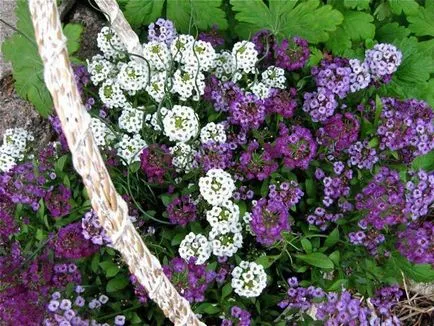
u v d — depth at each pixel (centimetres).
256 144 40
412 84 52
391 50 42
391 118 40
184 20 53
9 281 37
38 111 53
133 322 39
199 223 41
